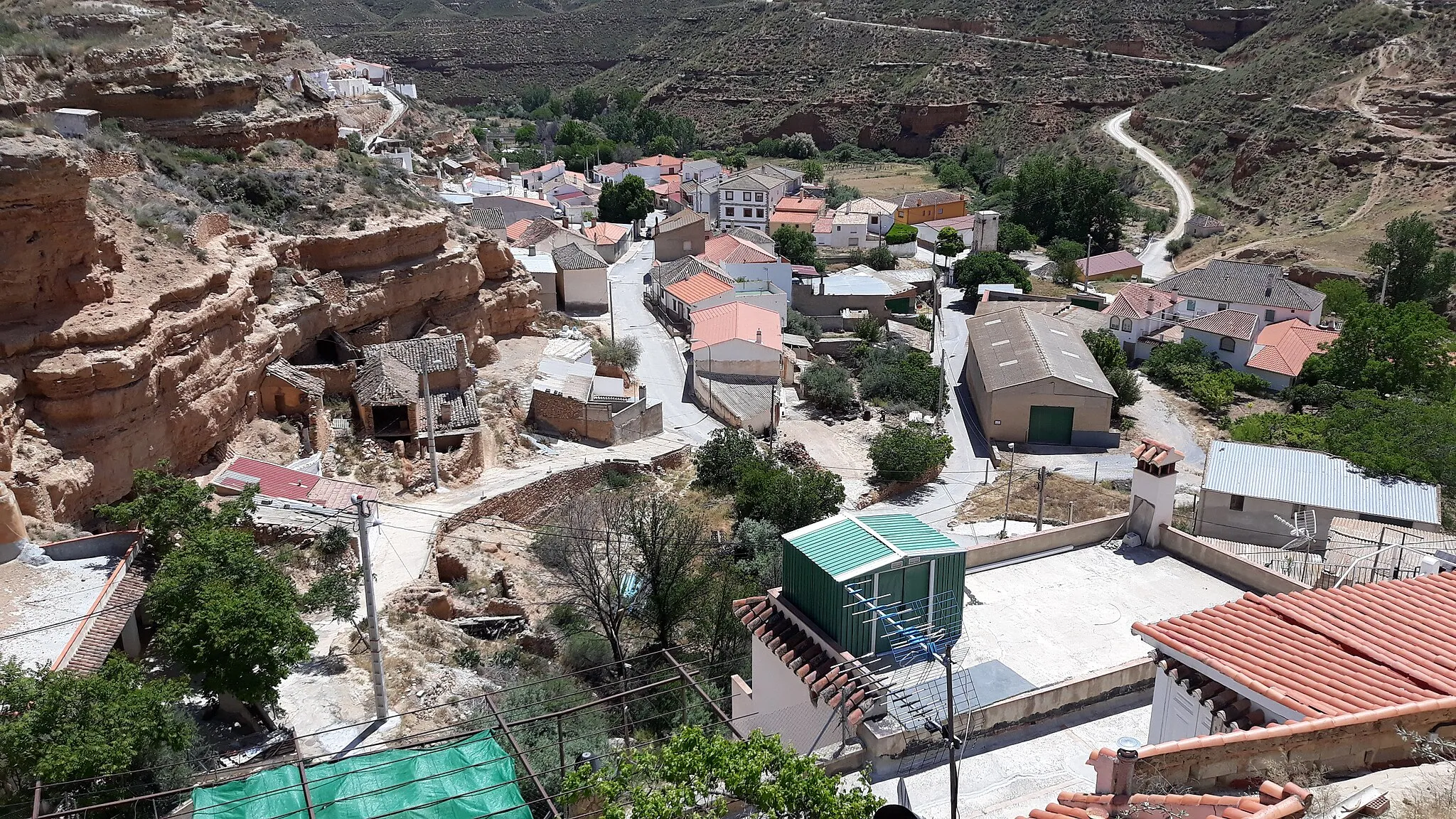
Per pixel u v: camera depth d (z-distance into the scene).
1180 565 27.08
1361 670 18.31
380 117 119.75
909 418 71.81
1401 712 16.66
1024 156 177.25
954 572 23.23
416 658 33.47
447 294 62.12
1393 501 41.31
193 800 22.12
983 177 168.62
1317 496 41.53
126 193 47.06
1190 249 131.88
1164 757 16.41
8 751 22.28
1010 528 53.22
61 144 36.84
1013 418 68.44
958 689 21.48
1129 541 28.17
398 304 58.78
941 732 19.59
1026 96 189.62
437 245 61.69
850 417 71.88
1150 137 169.38
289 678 31.41
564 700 31.20
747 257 94.75
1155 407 78.06
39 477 34.25
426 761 23.17
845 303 93.56
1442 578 22.39
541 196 125.12
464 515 46.28
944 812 19.05
